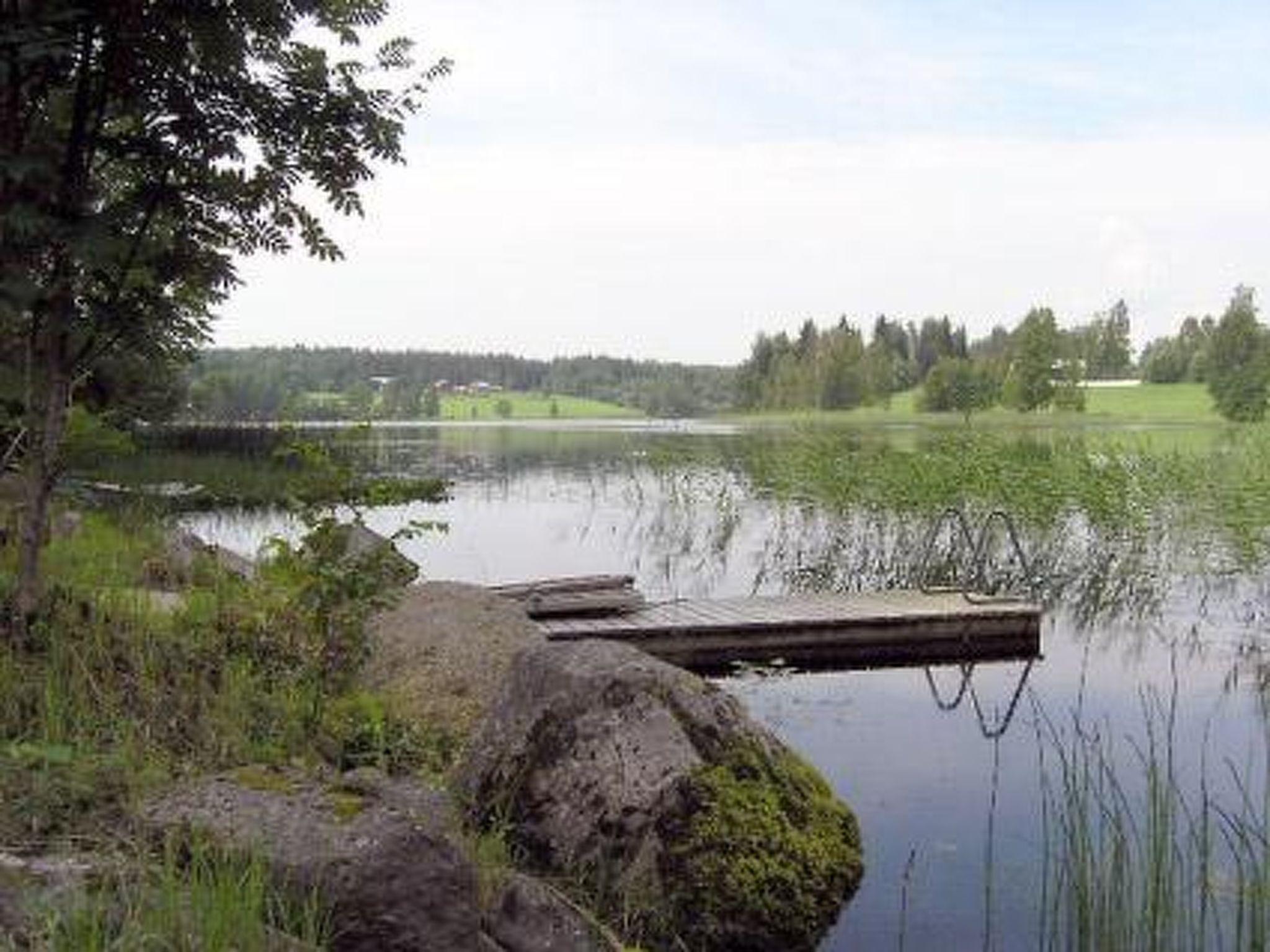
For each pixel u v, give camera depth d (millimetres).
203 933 3729
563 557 22734
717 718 6449
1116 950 6098
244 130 7363
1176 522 20922
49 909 3678
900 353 155375
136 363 7828
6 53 6516
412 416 174875
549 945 5047
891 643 14383
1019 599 15594
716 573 20656
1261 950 5848
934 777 9273
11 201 6973
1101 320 135375
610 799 6082
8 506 10242
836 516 23125
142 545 11453
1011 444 25766
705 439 54750
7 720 5824
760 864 6047
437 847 4531
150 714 6289
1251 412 75812
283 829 4453
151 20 7027
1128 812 6965
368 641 8922
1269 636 15242
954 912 6707
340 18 7441
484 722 6785
